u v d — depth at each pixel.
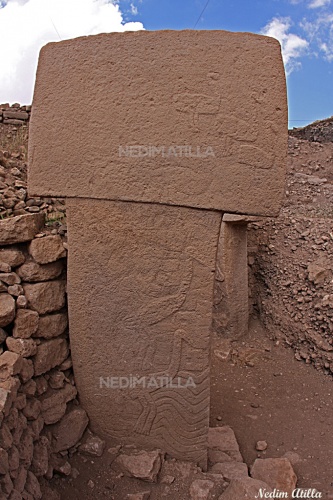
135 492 2.29
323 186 7.56
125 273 2.41
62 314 2.61
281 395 3.63
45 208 4.49
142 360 2.49
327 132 11.11
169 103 2.22
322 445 2.95
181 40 2.19
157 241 2.35
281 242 5.12
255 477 2.45
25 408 2.19
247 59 2.16
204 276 2.34
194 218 2.29
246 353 4.31
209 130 2.21
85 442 2.53
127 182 2.30
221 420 3.24
